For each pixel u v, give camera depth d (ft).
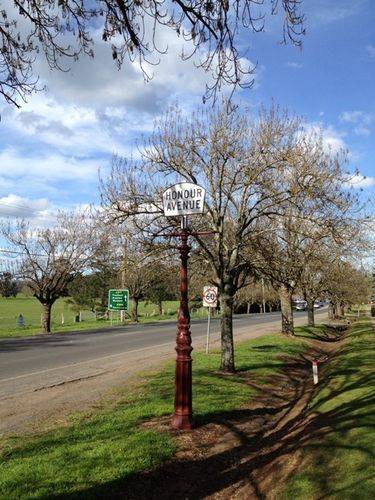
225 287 44.96
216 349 64.54
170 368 46.47
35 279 105.91
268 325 125.80
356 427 23.43
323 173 45.32
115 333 94.79
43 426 26.76
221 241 43.09
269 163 41.22
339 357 59.52
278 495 17.57
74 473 19.06
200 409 30.40
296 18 15.07
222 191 43.52
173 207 27.63
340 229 50.78
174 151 42.91
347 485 16.89
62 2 15.69
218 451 23.67
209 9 15.24
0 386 38.73
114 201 40.06
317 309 317.22
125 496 18.01
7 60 16.48
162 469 20.71
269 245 48.03
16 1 15.89
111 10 15.92
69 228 107.96
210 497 18.94
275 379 44.24
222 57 15.98
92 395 34.86
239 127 44.42
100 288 172.96
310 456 20.39
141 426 26.37
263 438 26.50
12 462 20.29
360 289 155.94
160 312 194.80
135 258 42.24
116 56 16.24
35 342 76.59
